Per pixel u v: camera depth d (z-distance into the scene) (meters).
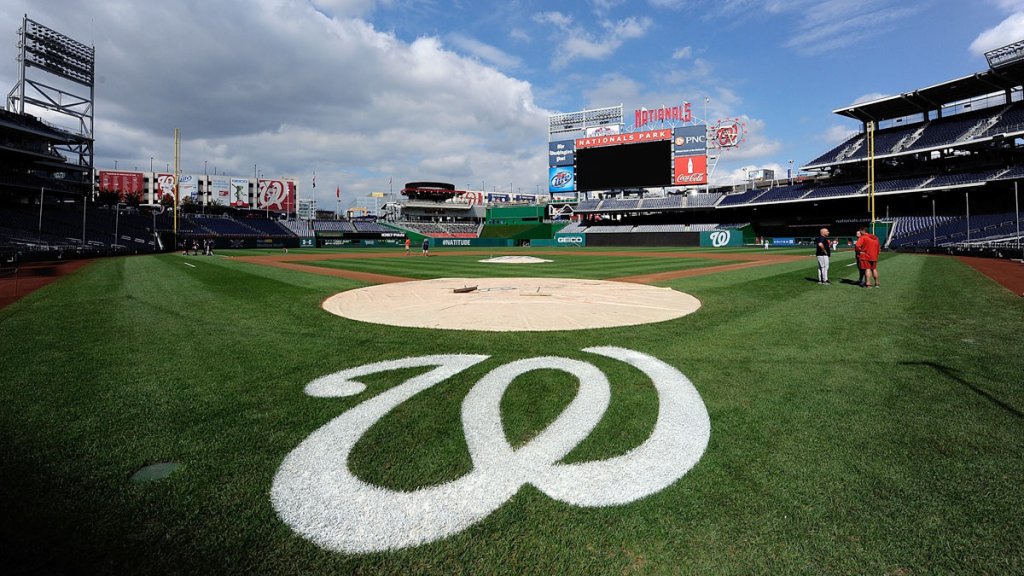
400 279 17.73
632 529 2.58
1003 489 2.86
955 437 3.56
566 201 86.94
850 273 17.67
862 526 2.56
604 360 5.78
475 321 8.51
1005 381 4.82
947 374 5.08
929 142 49.12
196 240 60.06
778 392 4.58
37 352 6.21
